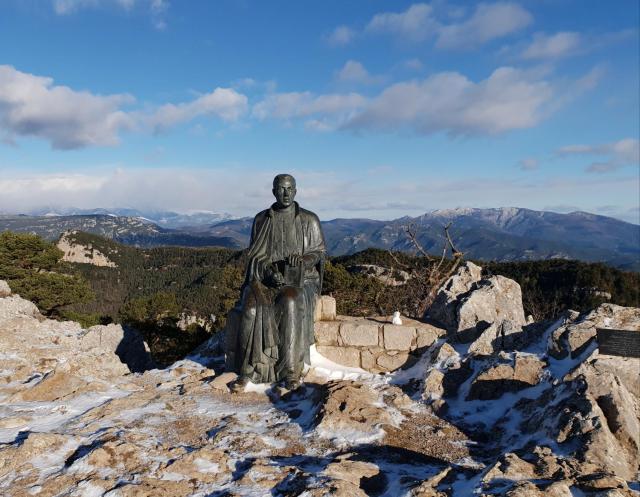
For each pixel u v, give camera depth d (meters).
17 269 30.23
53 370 10.27
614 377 7.50
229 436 7.56
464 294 11.98
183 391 10.00
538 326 10.45
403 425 8.27
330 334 11.62
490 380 9.10
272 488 5.86
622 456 6.46
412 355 11.35
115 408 8.83
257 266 11.25
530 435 7.43
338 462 6.50
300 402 9.40
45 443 6.85
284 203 11.38
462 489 5.68
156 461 6.55
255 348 10.04
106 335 15.67
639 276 40.78
